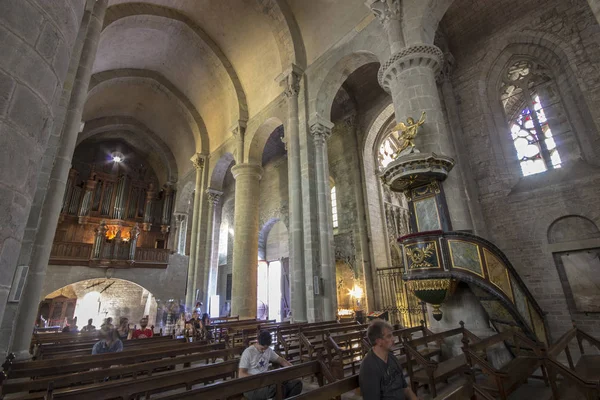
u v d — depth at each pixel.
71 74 7.05
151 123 23.80
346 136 16.89
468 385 2.82
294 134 12.41
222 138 18.84
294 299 10.79
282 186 21.12
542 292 8.72
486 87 11.04
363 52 11.07
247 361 4.19
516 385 4.23
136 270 18.22
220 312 22.97
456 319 6.61
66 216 21.78
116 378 5.38
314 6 12.95
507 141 10.36
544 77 10.09
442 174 6.72
